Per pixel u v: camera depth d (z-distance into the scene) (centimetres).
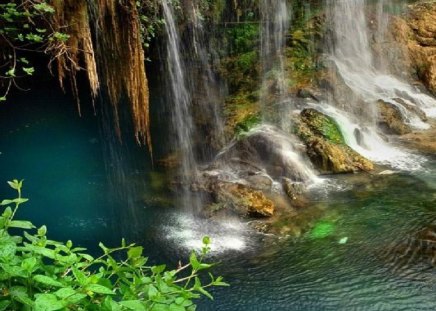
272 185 880
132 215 820
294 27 1400
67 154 1060
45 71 958
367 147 1037
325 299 567
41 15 582
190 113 1187
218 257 674
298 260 654
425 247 657
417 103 1288
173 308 200
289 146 965
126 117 1122
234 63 1306
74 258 208
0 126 1038
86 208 855
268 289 593
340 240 696
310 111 1073
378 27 1453
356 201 816
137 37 675
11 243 202
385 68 1396
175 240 729
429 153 1009
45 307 167
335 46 1380
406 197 814
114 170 1011
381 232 709
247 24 1363
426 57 1402
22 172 985
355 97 1183
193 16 1205
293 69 1260
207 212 802
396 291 571
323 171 930
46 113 1093
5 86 955
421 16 1483
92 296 194
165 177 966
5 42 652
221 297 580
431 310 533
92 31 697
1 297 184
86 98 1113
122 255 694
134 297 206
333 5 1444
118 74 694
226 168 950
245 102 1177
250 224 764
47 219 814
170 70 1196
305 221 761
